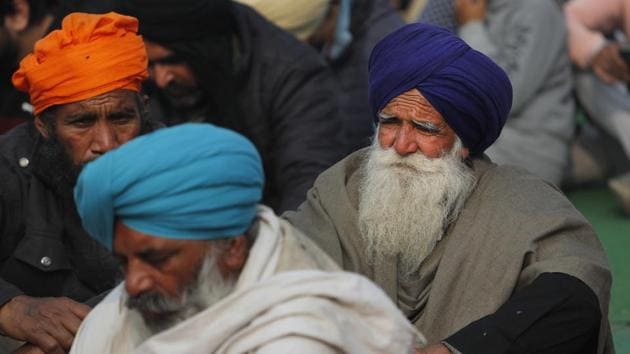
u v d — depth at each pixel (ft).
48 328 26.16
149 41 35.76
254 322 19.39
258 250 19.99
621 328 42.83
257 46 37.09
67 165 28.04
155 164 18.94
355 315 19.99
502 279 25.67
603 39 58.29
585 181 61.26
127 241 19.38
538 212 26.22
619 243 52.60
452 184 26.58
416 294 26.78
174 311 19.89
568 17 58.70
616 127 59.11
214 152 19.16
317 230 27.25
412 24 27.58
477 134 27.14
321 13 44.86
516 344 24.41
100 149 27.58
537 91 56.59
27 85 28.19
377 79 27.14
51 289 28.73
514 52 55.52
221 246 19.65
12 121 38.32
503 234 26.05
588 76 58.95
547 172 57.00
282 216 28.07
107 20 27.68
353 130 46.29
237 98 36.70
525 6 55.52
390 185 26.66
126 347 21.61
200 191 19.06
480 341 24.36
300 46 37.76
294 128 36.63
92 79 27.30
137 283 19.56
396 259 26.91
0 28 39.19
